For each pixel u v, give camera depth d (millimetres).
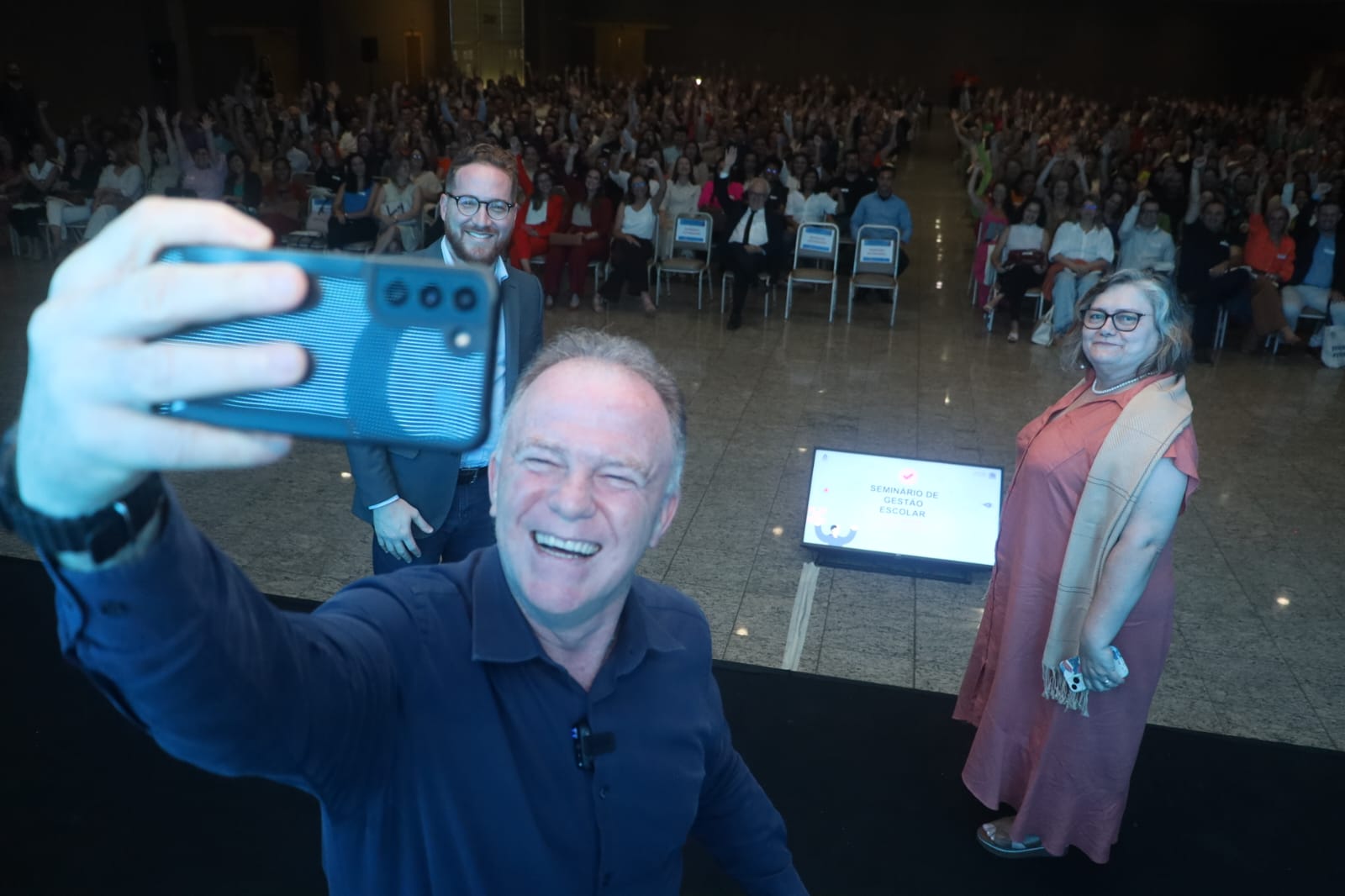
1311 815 2906
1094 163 15867
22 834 2570
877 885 2574
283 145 13930
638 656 1016
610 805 983
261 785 2795
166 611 595
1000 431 6320
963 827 2799
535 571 882
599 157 13250
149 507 570
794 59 31172
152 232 506
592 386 883
